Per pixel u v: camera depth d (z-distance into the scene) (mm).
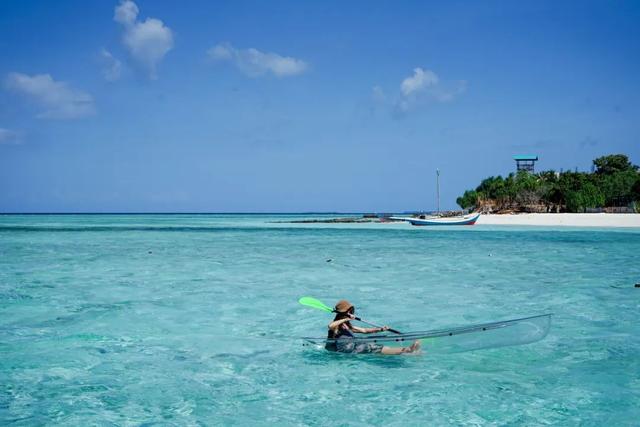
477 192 137750
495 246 37688
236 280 20406
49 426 6734
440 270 23484
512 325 9945
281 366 9320
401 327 12453
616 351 10117
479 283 19469
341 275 21812
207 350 10430
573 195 97250
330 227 79312
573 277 20984
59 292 17531
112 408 7375
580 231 58094
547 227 68062
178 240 46938
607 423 6777
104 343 10969
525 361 9492
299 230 69000
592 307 14727
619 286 18594
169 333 11891
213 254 31906
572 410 7211
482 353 9961
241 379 8633
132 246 38781
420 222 79375
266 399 7734
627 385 8180
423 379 8531
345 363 9516
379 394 7898
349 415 7121
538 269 23719
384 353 9789
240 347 10664
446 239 46438
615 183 99688
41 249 36000
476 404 7453
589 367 9094
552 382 8336
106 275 21859
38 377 8703
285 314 14102
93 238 50188
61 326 12539
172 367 9289
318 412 7227
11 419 6953
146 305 15281
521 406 7371
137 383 8438
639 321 12867
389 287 18578
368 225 89062
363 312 14180
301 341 11156
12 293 17297
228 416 7113
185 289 18188
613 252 32312
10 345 10750
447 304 15305
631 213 88125
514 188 115625
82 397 7801
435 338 9750
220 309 14742
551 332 11703
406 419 6961
